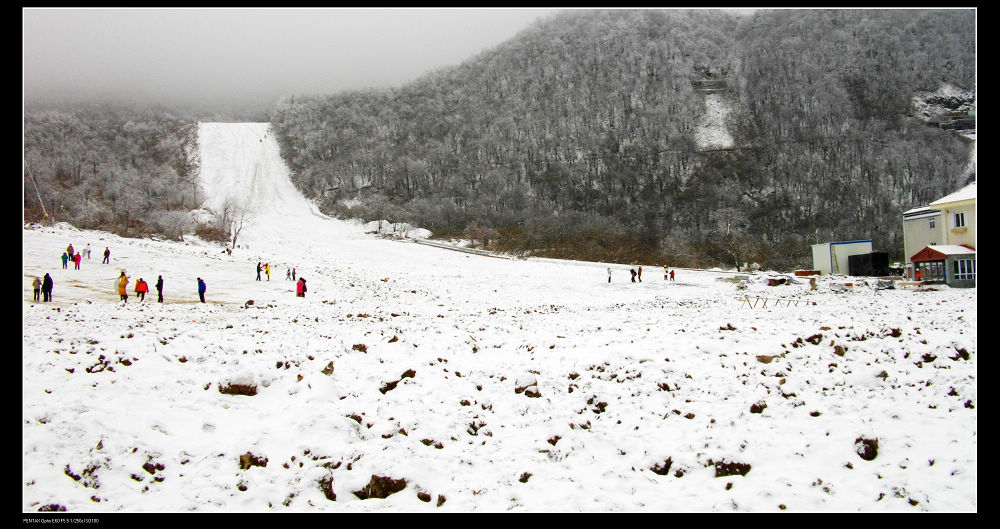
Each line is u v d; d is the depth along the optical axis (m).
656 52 175.12
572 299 39.72
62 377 10.77
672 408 10.45
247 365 12.03
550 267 60.75
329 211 109.12
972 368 11.94
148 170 121.12
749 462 8.61
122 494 7.84
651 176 120.56
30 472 7.88
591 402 10.96
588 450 9.31
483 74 184.50
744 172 118.50
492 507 7.78
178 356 12.21
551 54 184.38
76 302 24.78
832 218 96.19
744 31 193.50
